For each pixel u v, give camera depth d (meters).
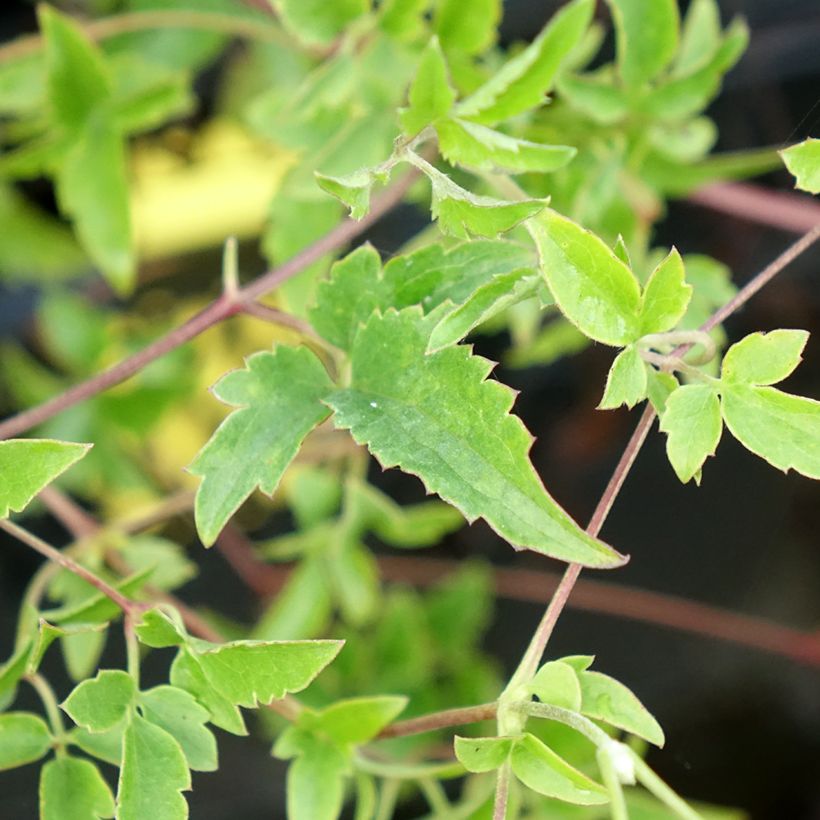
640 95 0.47
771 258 0.66
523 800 0.45
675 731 0.69
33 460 0.38
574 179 0.47
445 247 0.40
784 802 0.67
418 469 0.38
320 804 0.41
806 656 0.61
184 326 0.43
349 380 0.40
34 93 0.51
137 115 0.50
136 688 0.39
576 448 0.72
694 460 0.38
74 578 0.46
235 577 0.69
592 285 0.38
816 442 0.38
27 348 0.66
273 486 0.39
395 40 0.46
